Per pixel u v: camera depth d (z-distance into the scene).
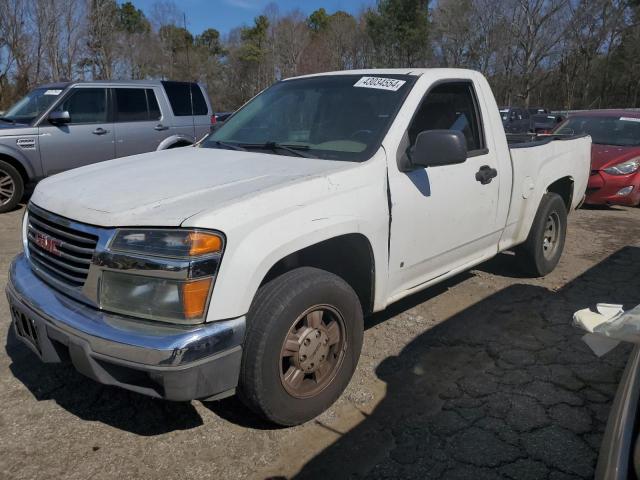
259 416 2.94
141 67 43.84
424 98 3.79
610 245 6.74
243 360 2.71
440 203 3.74
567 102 43.91
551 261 5.42
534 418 3.13
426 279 3.89
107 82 9.06
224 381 2.55
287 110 4.09
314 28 60.78
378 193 3.28
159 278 2.46
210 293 2.47
